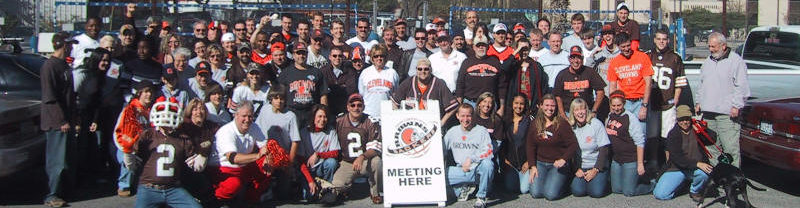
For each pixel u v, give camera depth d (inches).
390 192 284.8
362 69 340.2
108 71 302.8
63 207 274.7
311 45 360.8
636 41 371.2
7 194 295.3
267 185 278.2
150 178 235.9
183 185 252.4
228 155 262.4
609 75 333.4
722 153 286.2
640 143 298.7
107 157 313.9
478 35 328.2
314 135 289.4
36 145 283.4
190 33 526.0
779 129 305.6
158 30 358.0
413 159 289.3
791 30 449.4
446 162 304.3
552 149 293.9
